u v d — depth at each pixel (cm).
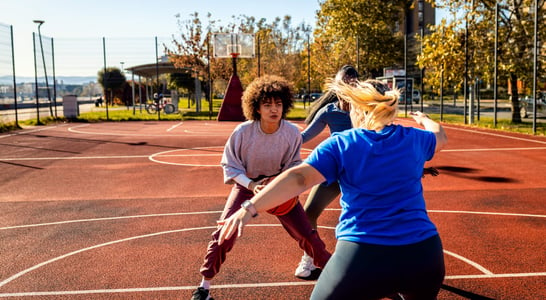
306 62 4159
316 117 427
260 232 555
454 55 1958
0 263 468
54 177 946
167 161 1139
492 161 1073
